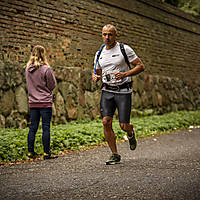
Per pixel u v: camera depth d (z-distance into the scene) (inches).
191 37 1364.4
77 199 272.7
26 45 759.7
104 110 423.8
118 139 652.1
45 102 469.4
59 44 831.1
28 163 429.7
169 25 1235.2
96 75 432.1
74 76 839.7
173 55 1258.0
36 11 778.8
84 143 579.8
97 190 297.6
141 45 1098.1
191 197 273.6
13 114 704.4
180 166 400.8
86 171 377.7
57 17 825.5
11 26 730.8
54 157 466.3
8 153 461.7
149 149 547.5
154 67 1157.7
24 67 737.0
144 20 1109.7
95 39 928.9
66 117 809.5
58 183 323.6
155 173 362.6
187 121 960.3
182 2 1529.3
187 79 1336.1
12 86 708.7
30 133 468.4
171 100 1208.2
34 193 290.4
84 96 864.9
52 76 473.7
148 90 1094.4
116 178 340.8
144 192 289.3
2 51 714.2
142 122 852.0
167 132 790.5
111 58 413.7
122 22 1019.3
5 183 325.1
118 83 415.8
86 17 900.6
